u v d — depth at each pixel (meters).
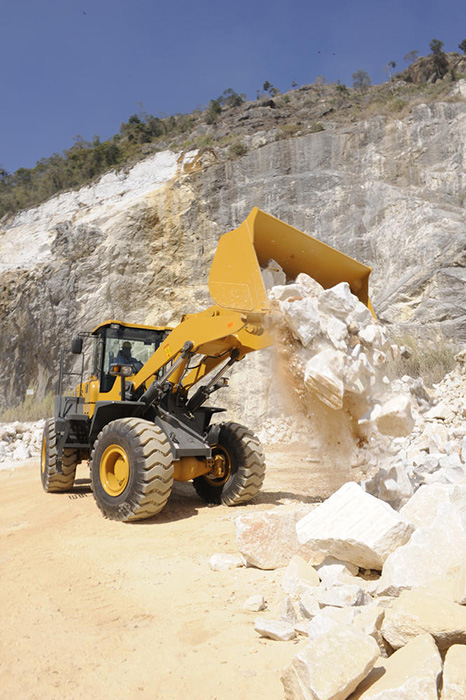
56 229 23.88
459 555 2.86
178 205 23.56
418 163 21.27
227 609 3.22
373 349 4.64
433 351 13.11
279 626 2.78
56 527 5.75
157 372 7.03
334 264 5.54
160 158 27.91
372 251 19.88
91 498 7.46
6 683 2.44
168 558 4.40
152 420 6.93
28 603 3.47
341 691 1.92
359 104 30.42
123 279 22.33
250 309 4.84
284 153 23.61
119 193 26.66
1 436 14.55
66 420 7.77
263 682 2.33
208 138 30.77
